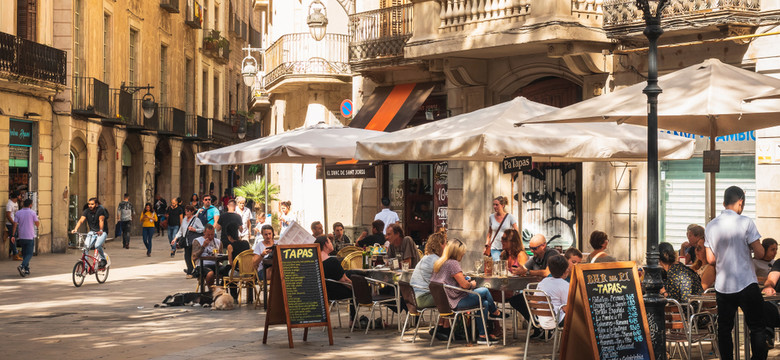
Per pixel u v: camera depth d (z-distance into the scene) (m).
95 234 18.89
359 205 24.72
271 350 10.50
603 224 17.20
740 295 8.55
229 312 14.30
